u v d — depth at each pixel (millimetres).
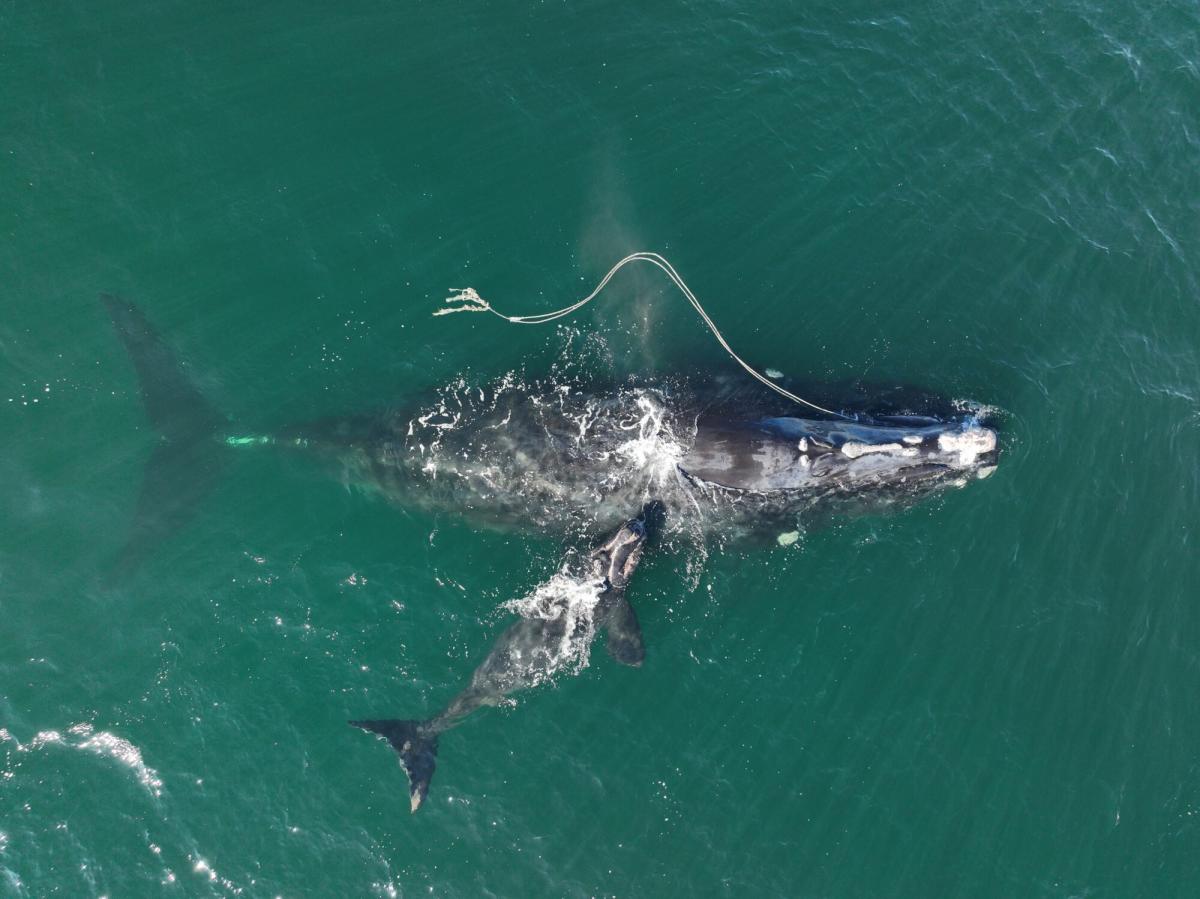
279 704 22656
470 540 24734
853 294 27547
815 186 29078
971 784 22250
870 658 23438
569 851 21562
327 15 31062
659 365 26219
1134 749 22594
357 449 25516
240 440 25625
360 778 21969
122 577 23750
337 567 24219
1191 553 24516
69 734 22016
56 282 26844
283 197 28469
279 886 20969
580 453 24734
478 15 31406
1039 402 26047
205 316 26938
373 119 29688
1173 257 28359
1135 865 21547
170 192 28250
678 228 28391
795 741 22672
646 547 24297
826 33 31641
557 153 29359
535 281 27562
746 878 21453
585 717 22719
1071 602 23938
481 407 25547
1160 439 25812
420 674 23062
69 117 28719
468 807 21750
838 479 24500
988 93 30906
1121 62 31703
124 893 20750
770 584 24250
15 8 29578
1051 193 29234
